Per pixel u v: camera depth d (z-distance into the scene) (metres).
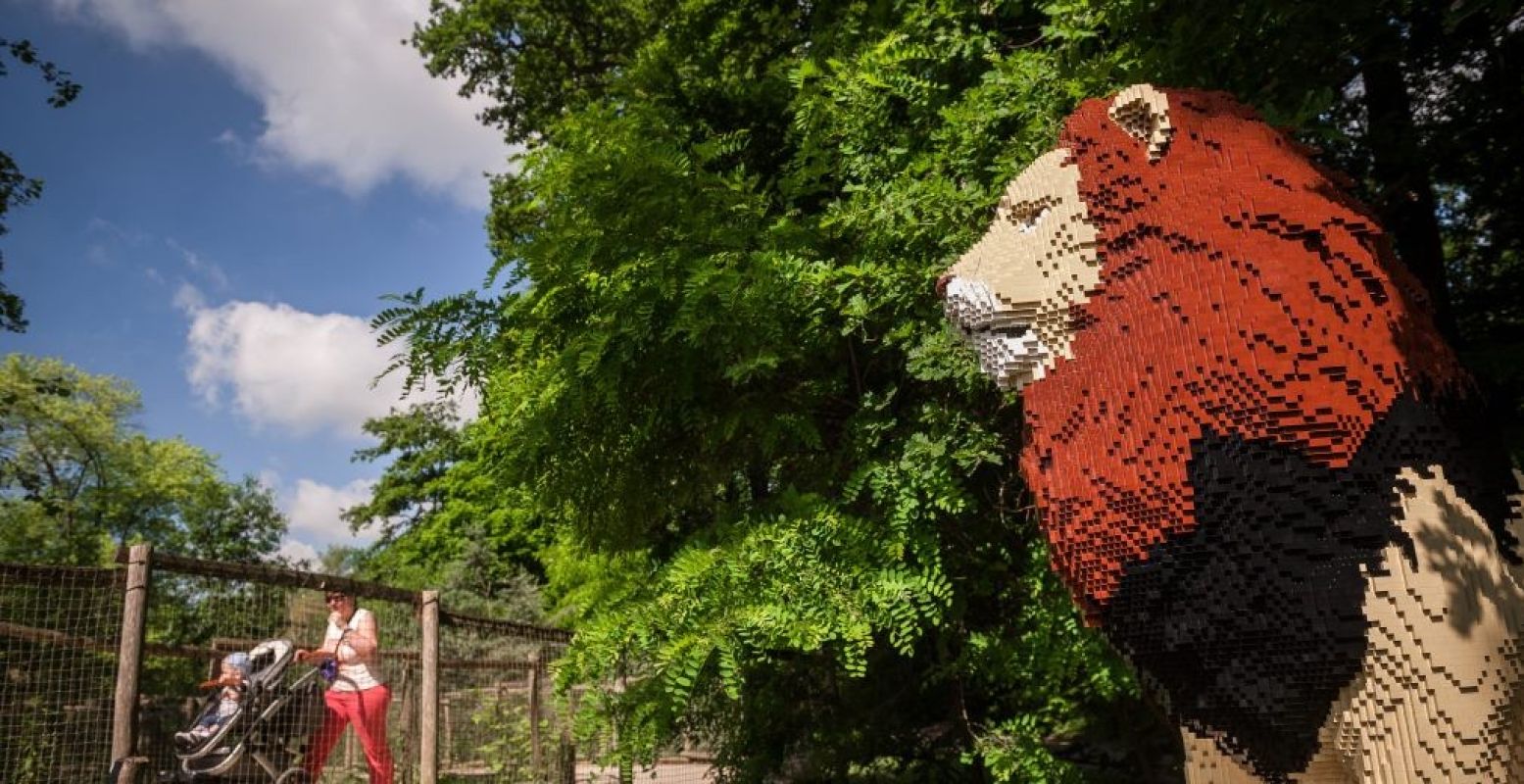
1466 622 1.91
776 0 5.86
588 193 3.86
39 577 3.75
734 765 4.87
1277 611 2.01
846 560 3.56
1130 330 2.27
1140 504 2.15
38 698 4.08
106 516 22.72
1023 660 3.92
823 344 3.95
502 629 5.87
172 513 24.19
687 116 5.28
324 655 4.92
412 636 5.52
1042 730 4.37
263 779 4.68
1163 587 2.13
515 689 6.35
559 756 5.98
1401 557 1.95
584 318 4.05
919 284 3.60
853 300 3.59
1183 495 2.11
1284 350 2.10
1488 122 4.67
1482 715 1.88
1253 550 2.04
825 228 3.93
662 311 3.83
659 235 3.86
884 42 4.09
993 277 2.52
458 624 5.51
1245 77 3.78
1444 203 6.05
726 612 3.50
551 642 6.40
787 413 4.14
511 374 4.48
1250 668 2.04
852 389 4.38
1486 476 2.12
